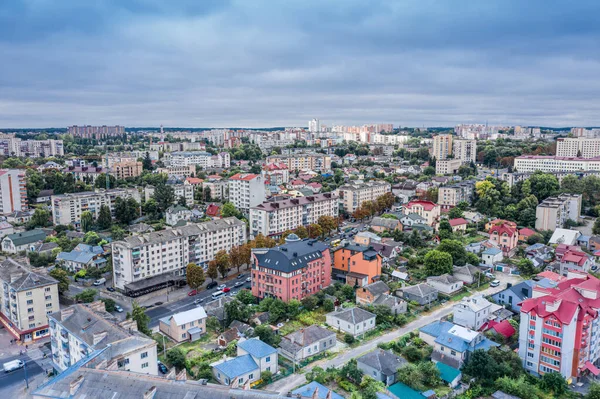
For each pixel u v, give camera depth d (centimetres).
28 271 16775
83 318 13050
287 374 13475
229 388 8856
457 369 13288
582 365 13300
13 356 15012
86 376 9562
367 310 17225
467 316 15912
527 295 17638
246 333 15500
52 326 13725
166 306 18750
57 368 13888
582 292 14050
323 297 18650
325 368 13812
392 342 15062
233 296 18788
